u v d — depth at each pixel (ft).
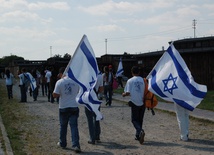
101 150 29.89
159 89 32.45
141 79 32.24
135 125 32.40
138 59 131.03
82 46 30.89
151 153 28.53
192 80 32.94
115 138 34.76
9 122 45.47
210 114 48.01
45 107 63.26
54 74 70.38
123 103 67.56
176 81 32.78
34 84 75.15
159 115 49.88
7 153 28.35
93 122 32.58
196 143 31.91
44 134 37.45
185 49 101.96
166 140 33.40
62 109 29.84
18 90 115.75
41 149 30.40
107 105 63.98
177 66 33.30
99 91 34.37
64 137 30.83
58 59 137.80
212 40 97.96
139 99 32.07
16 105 66.90
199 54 99.91
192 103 31.99
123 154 28.40
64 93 29.58
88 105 29.63
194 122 43.34
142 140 31.58
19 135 36.70
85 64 30.60
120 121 45.44
